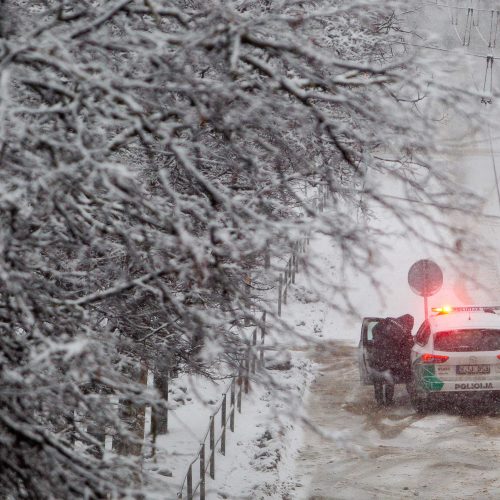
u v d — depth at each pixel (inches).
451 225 694.5
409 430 1707.7
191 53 629.6
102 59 697.0
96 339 673.6
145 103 655.1
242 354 840.9
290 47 615.8
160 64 620.4
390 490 1382.9
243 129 645.9
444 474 1438.2
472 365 1785.2
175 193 635.5
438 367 1784.0
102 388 828.6
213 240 622.2
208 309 778.2
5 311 658.8
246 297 692.7
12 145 614.2
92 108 597.6
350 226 654.5
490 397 1782.7
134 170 762.8
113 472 626.2
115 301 794.2
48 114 625.6
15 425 596.4
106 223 720.3
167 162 782.5
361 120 689.0
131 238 648.4
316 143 812.0
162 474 1421.0
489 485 1374.3
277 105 649.6
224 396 1617.9
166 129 606.9
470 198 695.7
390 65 634.8
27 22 636.1
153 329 871.1
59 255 779.4
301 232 665.0
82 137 599.5
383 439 1665.8
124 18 673.0
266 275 765.3
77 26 617.6
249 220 694.5
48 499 614.2
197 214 624.7
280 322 695.1
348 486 1414.9
